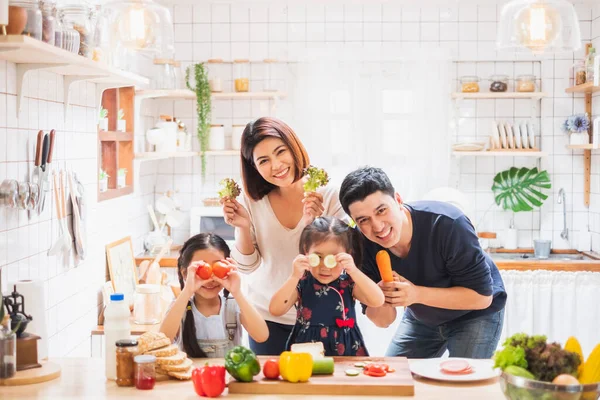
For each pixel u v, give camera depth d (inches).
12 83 96.8
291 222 105.2
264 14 198.2
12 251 96.9
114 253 147.4
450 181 200.8
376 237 93.3
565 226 196.7
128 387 77.9
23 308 83.8
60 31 93.0
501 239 201.2
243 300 90.2
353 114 197.9
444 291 99.0
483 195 201.2
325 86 197.8
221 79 195.6
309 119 198.2
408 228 99.9
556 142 197.2
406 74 197.3
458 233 98.7
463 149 192.2
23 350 81.7
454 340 110.8
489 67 198.8
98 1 138.9
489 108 199.3
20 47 82.0
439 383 79.8
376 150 198.8
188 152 178.9
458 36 197.0
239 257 107.6
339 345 95.2
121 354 77.8
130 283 154.8
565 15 118.3
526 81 192.1
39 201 104.9
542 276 173.5
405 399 74.1
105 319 81.4
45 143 104.2
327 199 106.3
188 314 94.9
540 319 174.4
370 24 197.6
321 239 92.3
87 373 83.0
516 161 199.9
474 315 109.6
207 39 198.8
